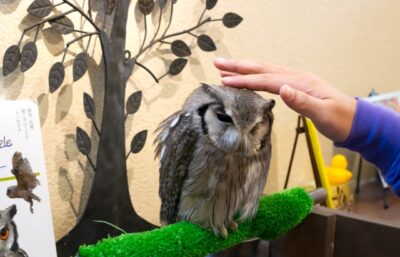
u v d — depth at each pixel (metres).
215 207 0.72
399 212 1.37
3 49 0.78
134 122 0.98
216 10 1.09
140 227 0.94
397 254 0.79
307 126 1.20
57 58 0.85
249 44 1.18
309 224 0.84
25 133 0.72
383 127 0.70
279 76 0.71
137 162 1.00
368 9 1.50
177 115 0.77
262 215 0.78
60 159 0.88
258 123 0.73
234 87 0.73
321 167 1.19
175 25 1.01
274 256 0.90
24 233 0.72
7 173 0.70
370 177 1.64
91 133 0.92
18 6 0.78
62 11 0.83
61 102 0.86
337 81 1.47
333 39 1.41
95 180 0.87
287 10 1.25
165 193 0.76
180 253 0.67
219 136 0.70
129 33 0.93
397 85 1.72
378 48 1.59
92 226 0.87
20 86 0.81
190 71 1.07
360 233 0.82
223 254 0.92
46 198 0.75
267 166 0.77
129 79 0.96
